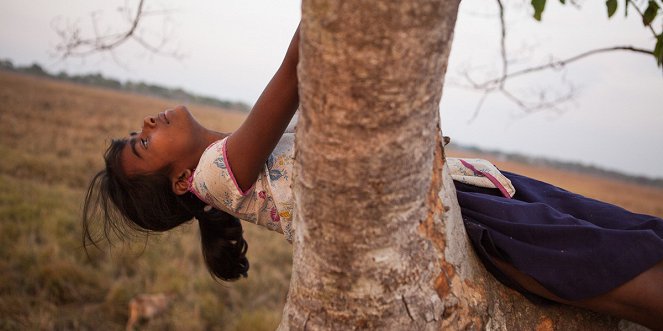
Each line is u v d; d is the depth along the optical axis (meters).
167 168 1.72
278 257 9.19
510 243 1.36
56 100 39.91
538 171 71.56
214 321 6.32
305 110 0.97
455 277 1.23
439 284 1.18
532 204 1.50
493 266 1.38
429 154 1.03
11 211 9.03
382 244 1.07
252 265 8.41
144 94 100.12
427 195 1.11
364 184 0.99
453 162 1.70
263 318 6.25
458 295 1.22
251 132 1.44
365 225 1.04
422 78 0.89
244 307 6.83
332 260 1.10
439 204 1.17
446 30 0.87
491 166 1.71
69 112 32.78
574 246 1.34
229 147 1.50
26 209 9.23
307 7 0.85
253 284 7.47
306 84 0.93
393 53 0.84
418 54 0.85
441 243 1.18
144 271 7.27
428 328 1.16
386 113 0.90
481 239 1.37
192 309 6.43
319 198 1.04
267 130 1.42
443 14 0.84
